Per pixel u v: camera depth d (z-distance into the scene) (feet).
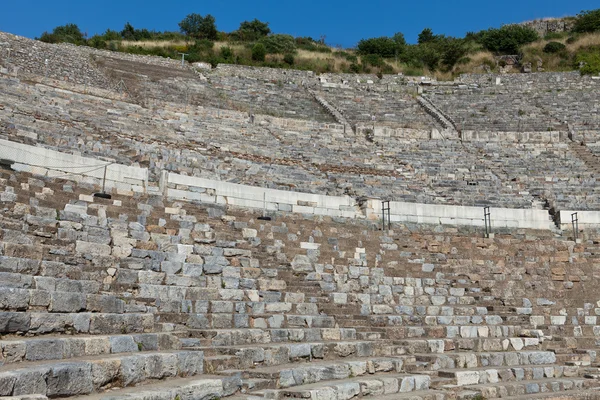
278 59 189.78
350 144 111.34
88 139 72.64
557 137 119.96
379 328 46.73
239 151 91.66
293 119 119.44
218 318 39.88
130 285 39.14
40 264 34.35
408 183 92.73
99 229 45.96
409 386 36.14
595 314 61.36
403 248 68.08
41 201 47.47
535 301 61.21
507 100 152.15
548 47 197.88
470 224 80.89
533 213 82.43
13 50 119.03
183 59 160.04
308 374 33.14
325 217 73.97
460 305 58.44
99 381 23.20
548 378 44.45
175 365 27.61
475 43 219.00
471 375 40.01
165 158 76.28
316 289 52.85
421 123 134.72
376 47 208.03
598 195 90.79
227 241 54.13
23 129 65.72
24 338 26.03
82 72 122.31
